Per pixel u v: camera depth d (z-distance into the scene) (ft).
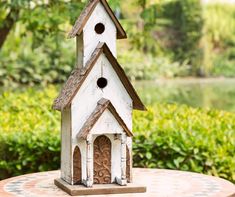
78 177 15.87
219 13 71.46
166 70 54.95
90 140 15.56
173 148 22.56
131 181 16.29
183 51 60.13
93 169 15.94
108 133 15.70
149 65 53.67
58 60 50.90
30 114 28.04
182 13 60.85
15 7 29.17
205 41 60.59
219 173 22.58
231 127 25.73
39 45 31.12
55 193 15.62
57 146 23.36
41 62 50.44
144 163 22.98
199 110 29.53
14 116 27.58
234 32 70.74
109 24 16.15
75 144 15.75
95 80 15.85
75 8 28.68
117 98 16.07
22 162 23.44
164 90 41.04
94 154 15.94
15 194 15.53
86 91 15.78
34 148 23.48
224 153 22.74
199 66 58.80
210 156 22.57
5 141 23.66
